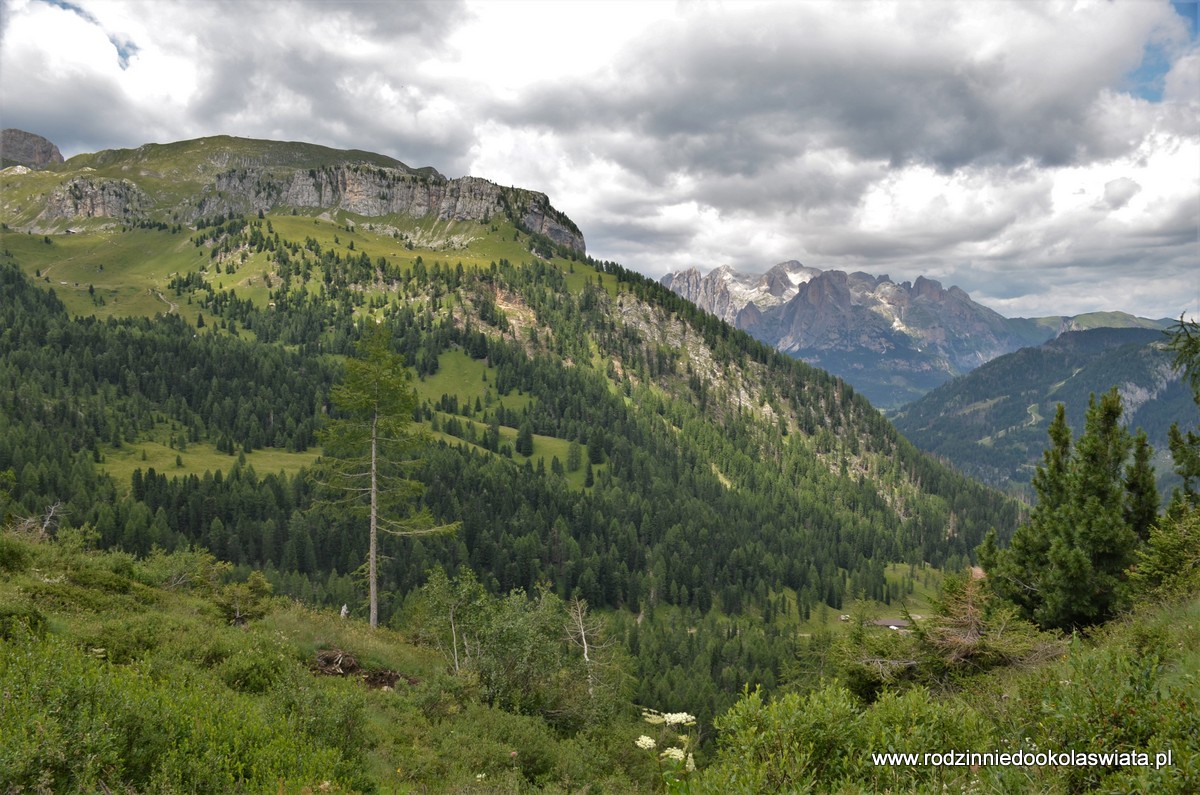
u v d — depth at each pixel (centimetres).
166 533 11794
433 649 2483
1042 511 2316
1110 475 2189
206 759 829
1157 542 1775
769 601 15725
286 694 1229
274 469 16862
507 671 2159
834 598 16638
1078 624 2025
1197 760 558
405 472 3619
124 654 1369
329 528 12900
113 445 16800
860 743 749
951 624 1692
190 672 1327
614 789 1577
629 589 14588
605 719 2250
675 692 8406
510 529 15150
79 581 1906
